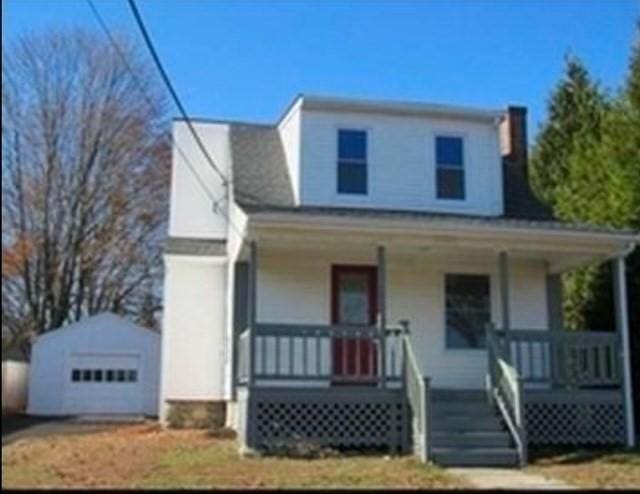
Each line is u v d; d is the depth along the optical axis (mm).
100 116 38406
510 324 18828
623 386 16391
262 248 17734
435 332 18531
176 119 22641
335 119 19312
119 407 27344
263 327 15398
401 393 15375
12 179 36438
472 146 19828
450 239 16250
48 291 36656
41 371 27203
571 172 27266
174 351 21031
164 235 39312
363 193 19047
